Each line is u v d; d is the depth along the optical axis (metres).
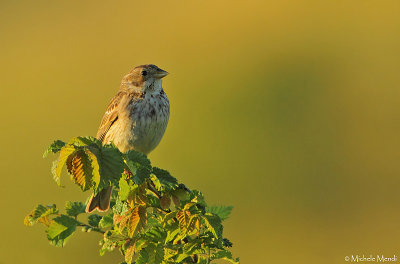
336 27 22.72
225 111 18.38
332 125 17.91
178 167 16.70
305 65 20.75
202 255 5.47
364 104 18.91
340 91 19.53
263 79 19.75
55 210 5.69
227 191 15.62
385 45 21.70
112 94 19.53
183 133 17.78
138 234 5.35
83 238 11.70
